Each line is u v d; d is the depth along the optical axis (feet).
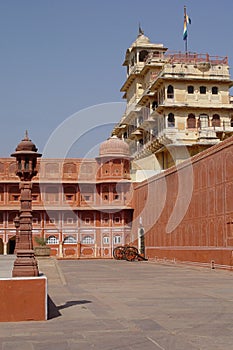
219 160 78.43
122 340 22.66
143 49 154.40
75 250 136.77
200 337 23.30
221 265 76.54
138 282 55.67
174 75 128.57
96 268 86.53
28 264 29.55
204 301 37.37
